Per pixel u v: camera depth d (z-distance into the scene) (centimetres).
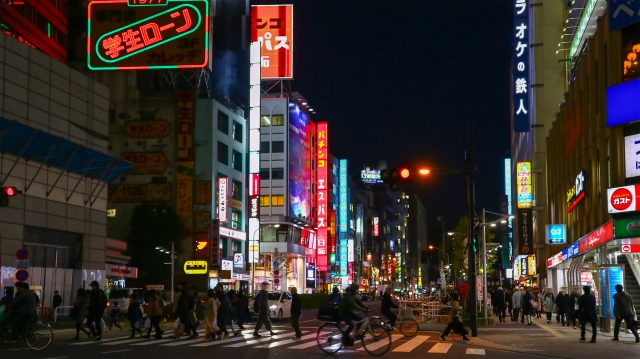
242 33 7962
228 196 6869
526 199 5819
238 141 7219
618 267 2638
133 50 6406
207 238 6262
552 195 5116
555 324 3466
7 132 3234
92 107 4116
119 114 6488
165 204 6125
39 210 3628
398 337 2536
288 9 8962
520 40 5797
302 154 9456
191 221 6306
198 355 1731
